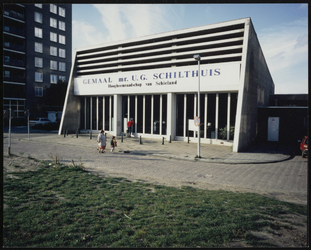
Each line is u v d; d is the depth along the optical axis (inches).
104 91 978.1
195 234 170.2
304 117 811.4
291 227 191.6
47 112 1646.2
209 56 756.6
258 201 258.4
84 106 1082.1
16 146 660.7
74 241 158.9
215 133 772.0
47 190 277.0
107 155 569.3
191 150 653.3
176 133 853.8
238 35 734.5
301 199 290.4
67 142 775.7
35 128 1267.2
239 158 552.4
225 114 756.6
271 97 1227.9
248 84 696.4
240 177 394.3
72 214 207.6
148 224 189.3
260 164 507.2
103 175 370.6
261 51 887.1
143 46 890.7
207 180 370.3
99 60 1027.9
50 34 1668.3
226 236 168.2
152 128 902.4
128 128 944.9
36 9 1576.0
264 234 179.0
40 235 166.4
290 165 496.4
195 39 787.4
